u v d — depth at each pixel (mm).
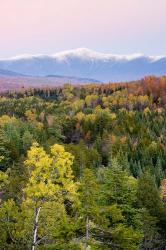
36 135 120438
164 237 46000
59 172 20984
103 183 34500
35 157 21172
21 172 43438
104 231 22344
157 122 169875
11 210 24078
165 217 45719
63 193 21609
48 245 22391
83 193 21641
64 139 150625
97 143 127938
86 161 85438
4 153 67250
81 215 22047
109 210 23000
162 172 99688
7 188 33406
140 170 95438
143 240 43344
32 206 21625
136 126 155625
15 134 104500
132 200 31891
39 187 20594
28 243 22766
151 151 119938
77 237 22703
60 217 22312
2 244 23125
